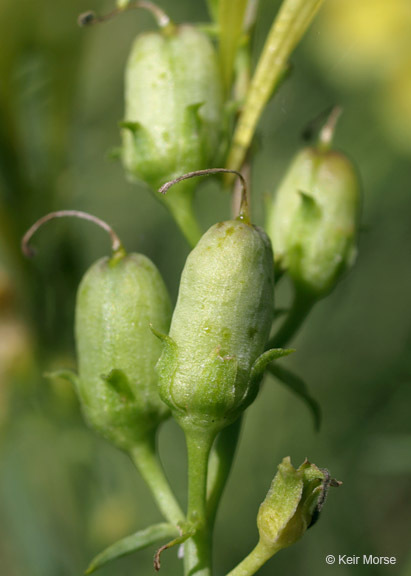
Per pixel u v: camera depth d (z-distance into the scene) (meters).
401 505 0.13
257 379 0.08
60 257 0.11
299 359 0.14
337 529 0.13
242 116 0.09
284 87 0.15
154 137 0.09
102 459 0.12
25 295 0.11
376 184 0.15
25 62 0.11
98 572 0.12
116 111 0.14
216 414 0.08
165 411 0.08
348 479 0.13
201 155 0.09
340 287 0.14
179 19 0.15
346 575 0.12
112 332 0.08
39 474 0.11
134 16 0.15
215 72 0.09
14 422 0.11
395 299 0.14
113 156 0.09
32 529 0.12
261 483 0.13
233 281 0.08
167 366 0.08
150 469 0.08
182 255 0.14
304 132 0.10
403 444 0.12
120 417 0.08
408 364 0.13
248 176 0.09
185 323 0.08
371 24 0.14
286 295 0.14
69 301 0.11
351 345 0.14
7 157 0.11
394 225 0.14
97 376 0.08
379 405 0.13
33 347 0.11
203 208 0.15
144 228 0.15
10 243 0.11
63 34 0.11
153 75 0.09
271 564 0.12
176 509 0.08
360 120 0.15
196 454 0.08
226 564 0.13
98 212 0.14
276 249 0.09
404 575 0.12
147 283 0.08
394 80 0.15
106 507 0.12
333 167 0.09
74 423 0.11
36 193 0.11
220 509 0.13
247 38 0.09
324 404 0.13
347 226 0.09
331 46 0.15
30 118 0.11
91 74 0.14
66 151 0.11
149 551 0.12
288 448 0.13
